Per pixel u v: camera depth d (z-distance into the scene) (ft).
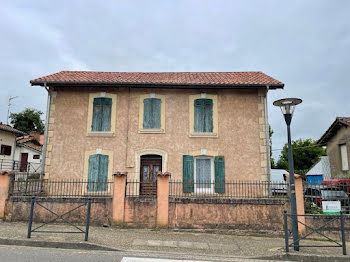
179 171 40.14
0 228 26.91
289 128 25.46
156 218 29.63
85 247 22.65
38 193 36.06
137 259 19.99
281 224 29.22
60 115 42.06
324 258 21.89
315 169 83.56
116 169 40.47
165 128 41.52
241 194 38.93
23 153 89.92
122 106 42.39
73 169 40.50
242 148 40.50
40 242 22.81
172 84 40.52
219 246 24.57
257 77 44.24
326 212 29.63
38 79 41.34
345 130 54.34
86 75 45.65
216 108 41.86
